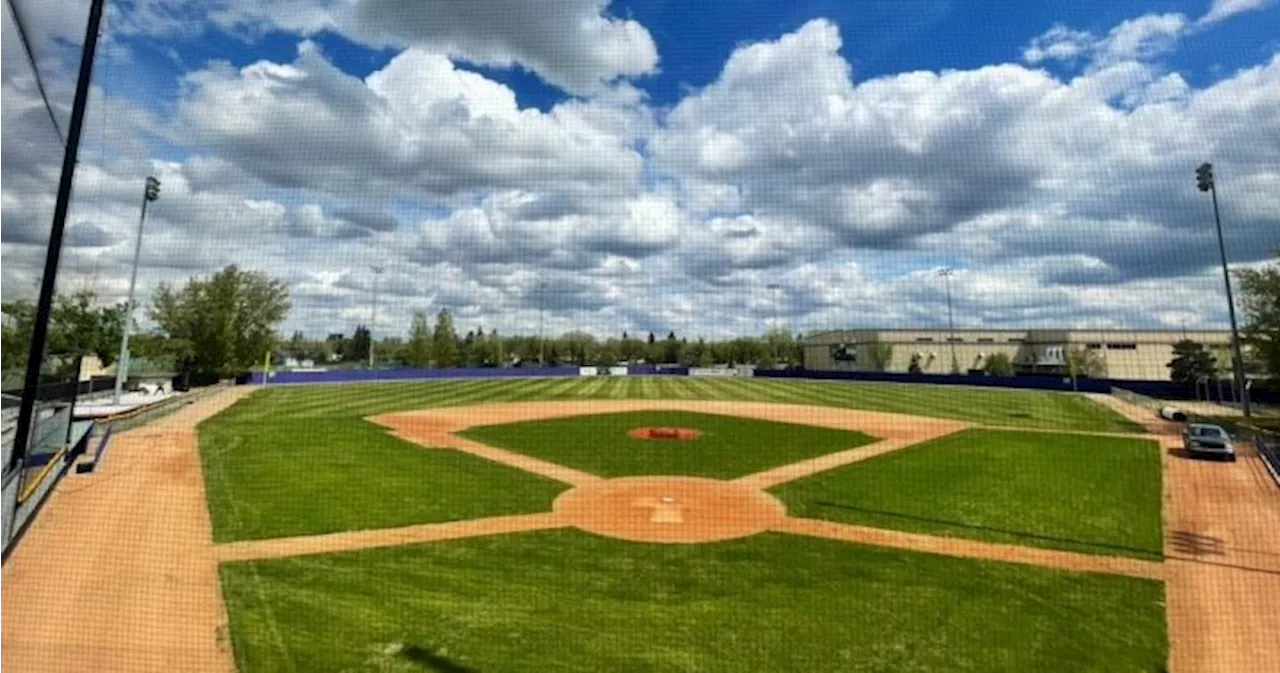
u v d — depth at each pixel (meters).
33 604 9.66
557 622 9.23
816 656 8.37
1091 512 15.59
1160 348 62.38
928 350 79.88
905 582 10.94
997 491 17.67
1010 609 9.92
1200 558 12.38
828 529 14.03
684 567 11.58
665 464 21.11
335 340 86.44
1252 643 9.04
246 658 8.10
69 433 18.31
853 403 41.94
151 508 14.62
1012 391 53.28
